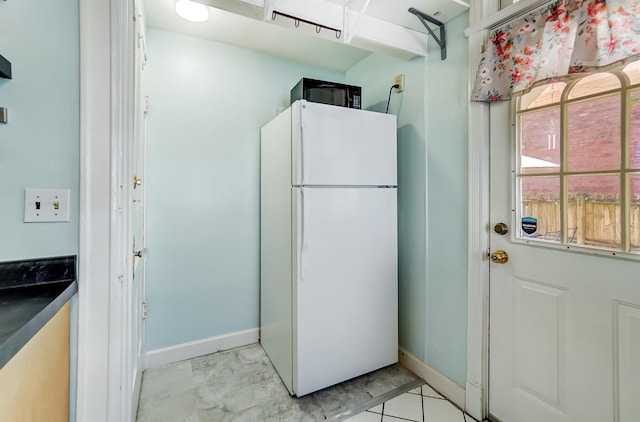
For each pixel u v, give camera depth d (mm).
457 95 1619
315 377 1656
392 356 1907
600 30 1021
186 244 2047
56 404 808
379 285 1843
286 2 1368
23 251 865
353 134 1732
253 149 2246
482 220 1493
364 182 1771
